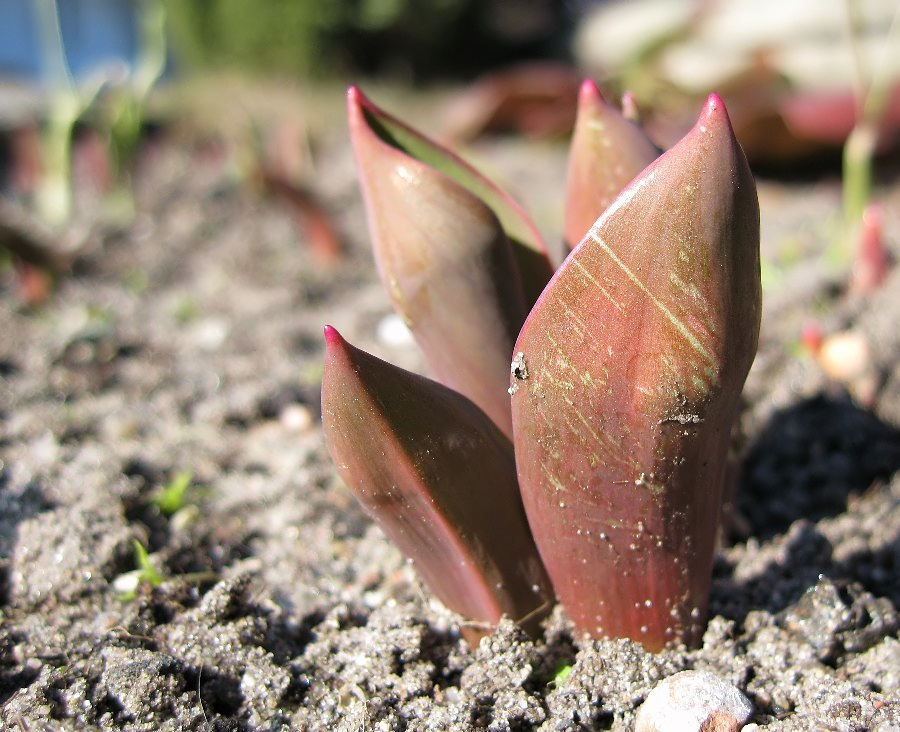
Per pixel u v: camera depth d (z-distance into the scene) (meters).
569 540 0.15
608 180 0.16
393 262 0.16
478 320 0.16
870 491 0.21
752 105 0.42
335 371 0.14
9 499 0.21
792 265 0.34
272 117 0.67
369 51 1.00
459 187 0.15
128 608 0.18
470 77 1.01
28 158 0.48
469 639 0.17
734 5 0.57
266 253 0.41
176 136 0.57
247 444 0.25
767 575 0.19
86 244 0.41
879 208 0.39
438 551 0.16
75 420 0.26
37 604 0.19
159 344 0.32
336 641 0.18
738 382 0.14
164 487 0.22
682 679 0.16
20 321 0.33
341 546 0.21
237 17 0.97
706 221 0.13
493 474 0.16
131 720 0.16
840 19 0.53
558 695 0.16
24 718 0.16
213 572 0.20
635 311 0.13
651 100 0.47
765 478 0.22
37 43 0.81
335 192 0.49
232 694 0.17
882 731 0.15
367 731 0.16
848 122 0.41
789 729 0.15
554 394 0.14
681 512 0.15
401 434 0.15
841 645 0.17
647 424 0.14
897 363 0.25
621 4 1.01
